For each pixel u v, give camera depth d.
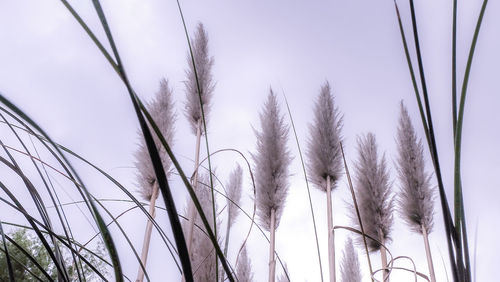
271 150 3.10
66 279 1.04
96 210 0.76
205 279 2.51
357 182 3.13
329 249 2.77
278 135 3.12
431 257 3.02
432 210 3.14
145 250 2.63
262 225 3.05
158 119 3.03
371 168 3.14
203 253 2.55
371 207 3.10
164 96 3.09
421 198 3.16
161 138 0.77
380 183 3.12
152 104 3.06
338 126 3.15
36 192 1.15
